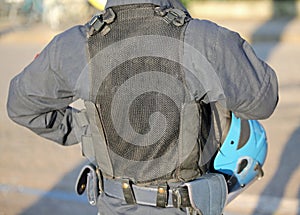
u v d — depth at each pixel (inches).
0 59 546.9
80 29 98.5
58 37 99.0
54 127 104.4
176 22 93.2
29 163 254.4
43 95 98.6
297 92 366.3
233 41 92.8
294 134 279.0
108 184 98.8
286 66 465.1
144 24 94.0
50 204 207.5
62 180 232.4
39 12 784.9
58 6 720.3
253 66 93.4
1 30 736.3
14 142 287.3
